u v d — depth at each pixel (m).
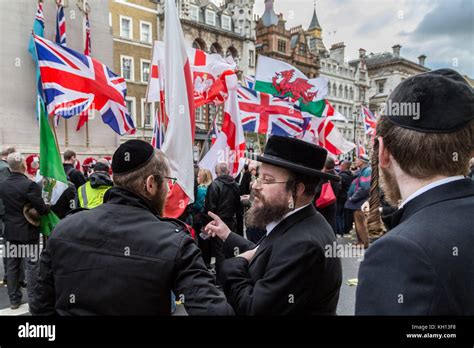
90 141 12.05
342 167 8.20
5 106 10.23
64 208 4.14
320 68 41.47
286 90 7.16
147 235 1.34
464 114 0.82
